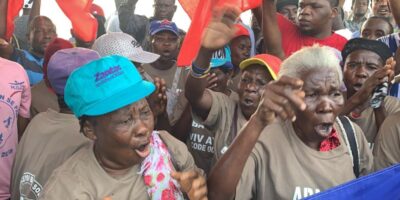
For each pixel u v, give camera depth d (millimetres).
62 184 1577
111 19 5840
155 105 2480
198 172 1638
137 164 1668
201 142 2943
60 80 2137
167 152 1720
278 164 1842
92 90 1550
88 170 1618
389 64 2500
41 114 2221
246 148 1579
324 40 3791
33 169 2068
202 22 2285
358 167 1958
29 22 4957
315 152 1854
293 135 1866
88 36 3637
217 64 3066
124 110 1557
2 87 2480
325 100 1781
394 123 2197
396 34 3715
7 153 2504
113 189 1611
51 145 2080
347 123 2004
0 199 2494
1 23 3221
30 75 3988
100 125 1578
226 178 1594
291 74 1820
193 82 2303
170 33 3752
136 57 2695
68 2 3574
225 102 2576
